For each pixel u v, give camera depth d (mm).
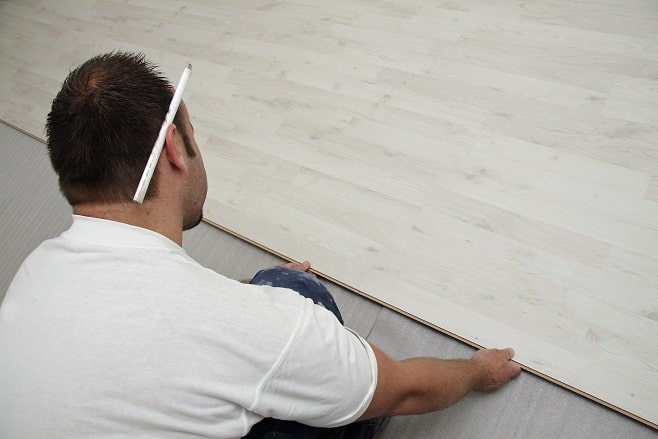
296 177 1517
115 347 534
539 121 1327
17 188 1880
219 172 1629
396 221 1331
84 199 638
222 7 2068
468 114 1414
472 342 1116
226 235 1499
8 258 1697
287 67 1765
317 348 600
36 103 2162
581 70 1350
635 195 1158
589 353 1035
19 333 564
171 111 658
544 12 1470
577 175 1228
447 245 1251
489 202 1269
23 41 2479
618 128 1244
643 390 974
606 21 1386
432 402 838
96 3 2426
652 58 1292
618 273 1091
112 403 525
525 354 1070
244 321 566
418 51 1581
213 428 564
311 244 1383
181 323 545
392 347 1181
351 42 1708
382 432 1083
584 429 974
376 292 1252
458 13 1588
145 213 641
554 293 1112
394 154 1435
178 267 587
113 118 609
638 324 1033
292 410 604
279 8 1935
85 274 574
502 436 1007
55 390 529
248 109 1734
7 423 539
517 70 1419
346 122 1555
